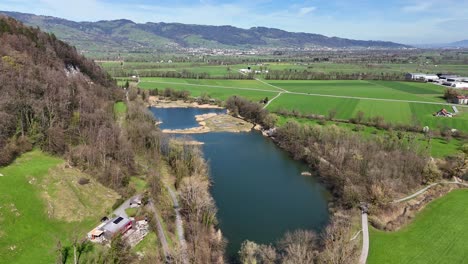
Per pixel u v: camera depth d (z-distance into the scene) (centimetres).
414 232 8969
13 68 12888
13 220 7175
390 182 10756
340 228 8194
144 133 13662
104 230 7475
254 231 8906
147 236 7825
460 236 8812
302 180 12562
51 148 10312
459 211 10106
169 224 8481
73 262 6575
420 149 13862
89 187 9225
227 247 8175
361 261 7588
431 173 11850
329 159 13088
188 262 7019
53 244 7038
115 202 9012
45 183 8588
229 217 9625
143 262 6950
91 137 11506
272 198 10981
